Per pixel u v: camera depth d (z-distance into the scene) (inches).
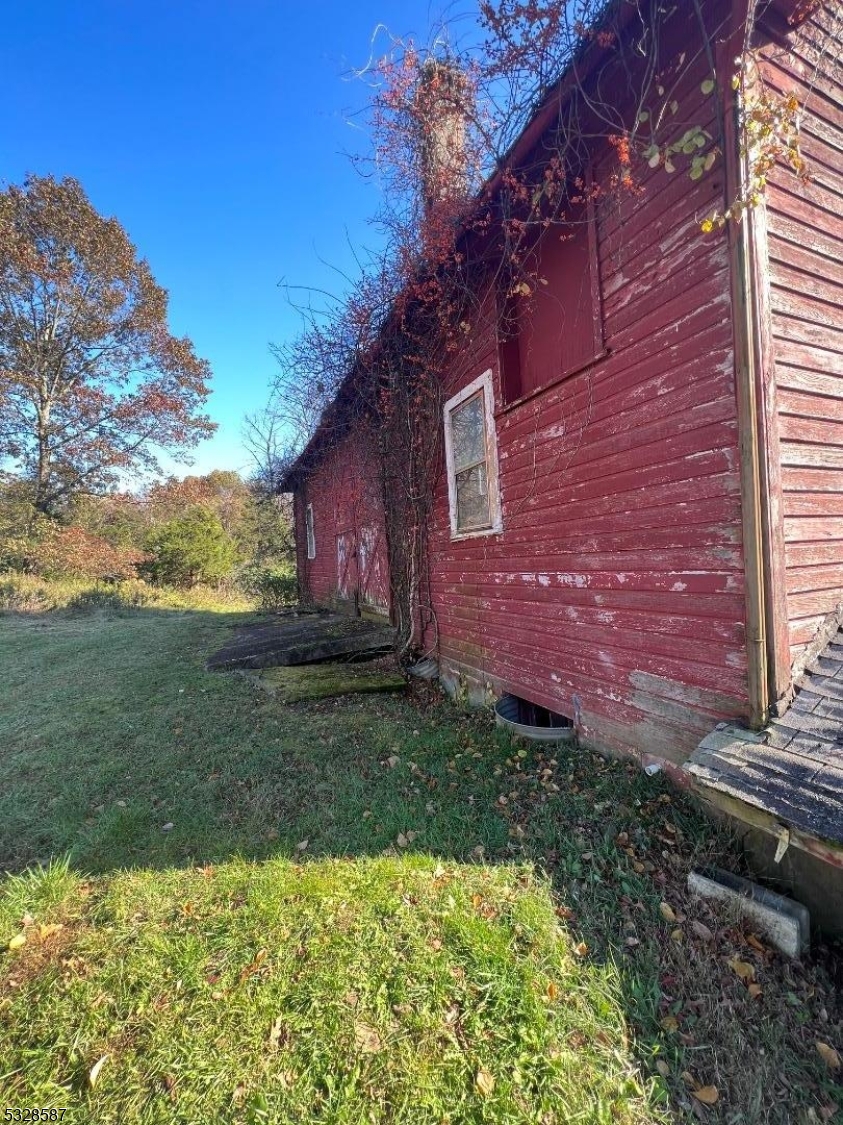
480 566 197.8
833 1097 61.6
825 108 106.0
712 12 95.3
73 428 786.8
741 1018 70.1
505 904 87.7
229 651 295.3
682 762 109.4
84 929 85.0
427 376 231.0
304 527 546.3
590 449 133.9
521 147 129.9
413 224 191.6
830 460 101.9
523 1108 57.0
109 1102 58.7
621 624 125.8
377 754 156.9
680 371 105.6
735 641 95.9
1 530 713.6
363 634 284.2
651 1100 59.4
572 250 143.8
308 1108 57.5
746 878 89.9
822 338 101.7
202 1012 68.9
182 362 850.8
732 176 92.6
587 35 102.1
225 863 102.3
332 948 78.7
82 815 125.1
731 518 95.5
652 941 81.1
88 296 758.5
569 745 144.6
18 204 685.9
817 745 81.8
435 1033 65.6
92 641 376.2
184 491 878.4
